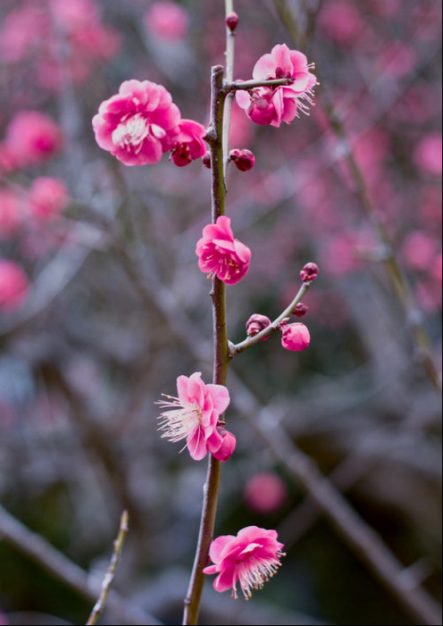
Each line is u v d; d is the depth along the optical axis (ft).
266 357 16.53
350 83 12.26
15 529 8.61
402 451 14.42
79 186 10.12
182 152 3.75
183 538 15.34
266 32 14.08
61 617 15.51
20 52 12.48
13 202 9.97
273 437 9.75
